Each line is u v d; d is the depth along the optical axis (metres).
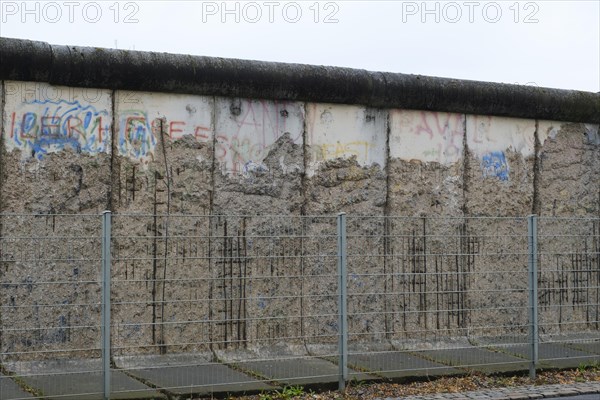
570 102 12.30
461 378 9.58
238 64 10.47
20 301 9.43
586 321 12.18
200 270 10.26
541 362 10.37
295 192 10.83
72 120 9.84
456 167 11.73
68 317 9.64
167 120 10.25
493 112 11.89
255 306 10.45
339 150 11.09
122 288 9.90
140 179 10.09
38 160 9.68
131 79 9.98
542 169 12.28
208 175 10.41
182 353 9.95
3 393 8.22
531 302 9.98
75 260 9.17
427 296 11.26
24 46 9.53
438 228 11.48
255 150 10.66
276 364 9.88
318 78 10.83
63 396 8.11
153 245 10.09
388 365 9.88
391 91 11.21
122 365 9.56
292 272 10.66
